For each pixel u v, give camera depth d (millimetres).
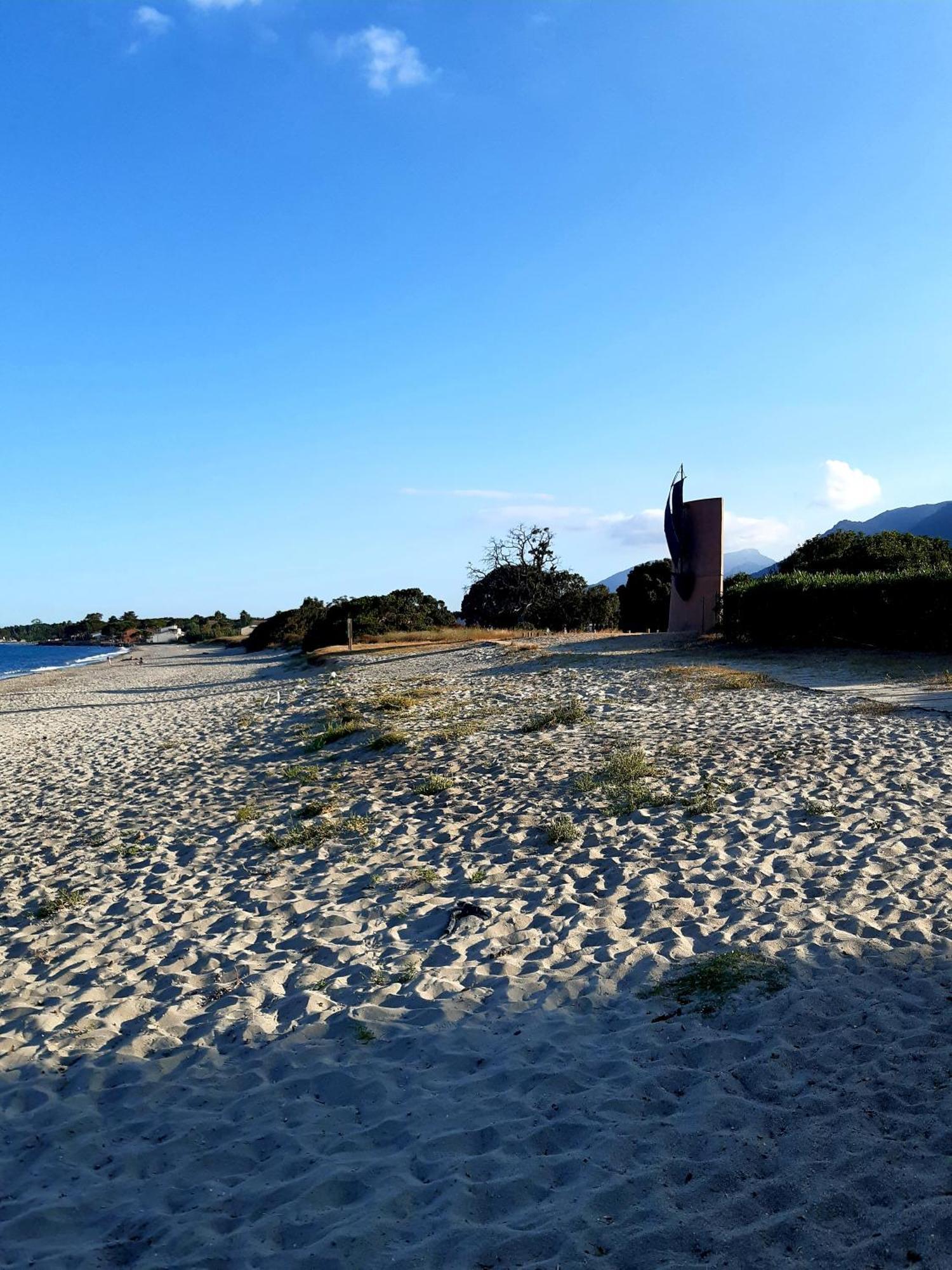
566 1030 5246
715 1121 4168
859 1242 3354
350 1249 3584
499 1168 4055
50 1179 4289
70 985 6727
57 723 26156
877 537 37812
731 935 6305
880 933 6078
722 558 30203
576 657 25609
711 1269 3303
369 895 8039
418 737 14859
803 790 9711
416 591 65062
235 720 21500
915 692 15227
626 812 9547
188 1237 3777
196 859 9836
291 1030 5617
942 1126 3945
